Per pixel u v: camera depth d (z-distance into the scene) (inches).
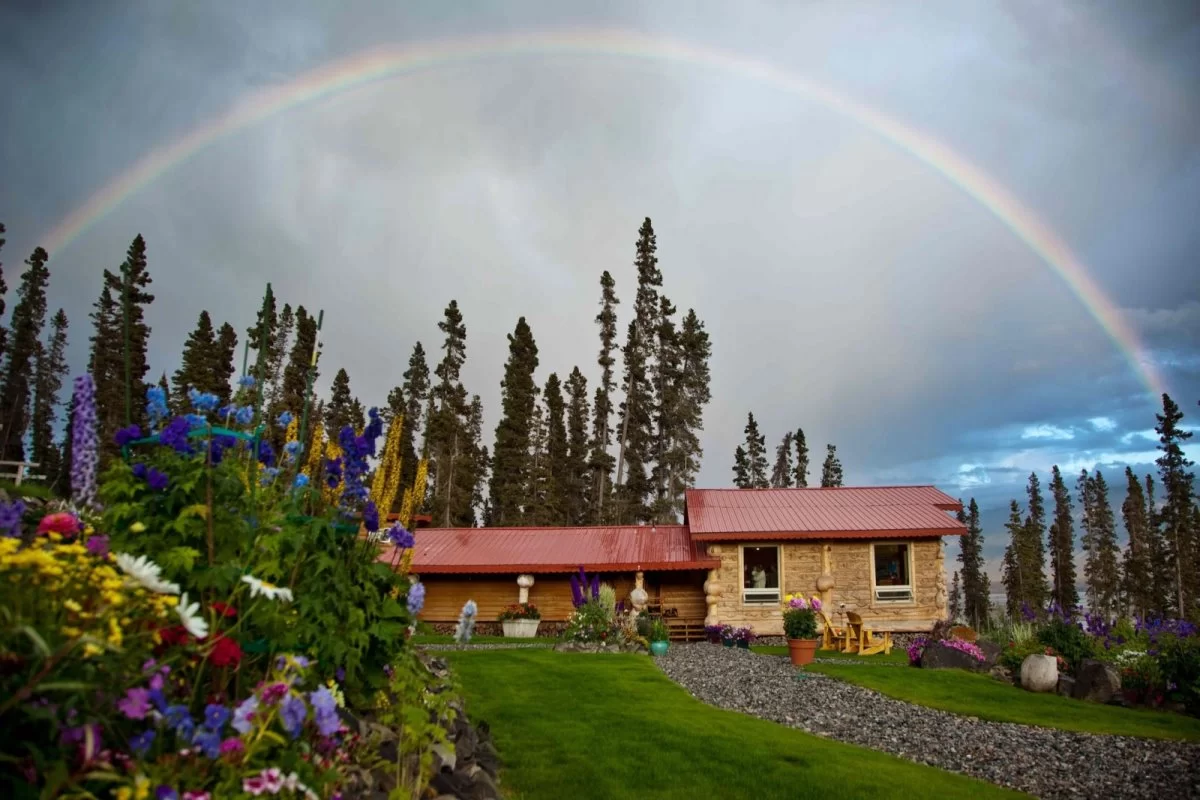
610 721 374.9
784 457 2942.9
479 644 818.2
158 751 112.1
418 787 192.4
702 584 1021.2
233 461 192.1
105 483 165.3
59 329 2261.3
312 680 171.6
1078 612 679.1
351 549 205.9
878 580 1037.8
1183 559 2346.2
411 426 2063.2
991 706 478.0
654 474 2014.0
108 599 108.5
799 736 366.6
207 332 1835.6
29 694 92.4
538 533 1128.2
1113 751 372.2
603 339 2039.9
